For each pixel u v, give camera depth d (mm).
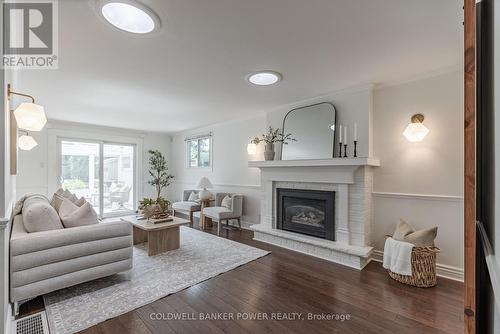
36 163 5109
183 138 6867
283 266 2965
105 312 1985
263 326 1835
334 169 3217
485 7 984
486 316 982
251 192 4961
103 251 2389
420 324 1850
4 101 1296
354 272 2785
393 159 3029
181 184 6953
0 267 1351
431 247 2445
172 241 3562
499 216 759
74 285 2363
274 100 3773
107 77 2852
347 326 1833
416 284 2426
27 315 1935
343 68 2635
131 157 6629
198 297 2238
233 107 4172
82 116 4879
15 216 2656
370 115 3123
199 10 1680
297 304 2129
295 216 3812
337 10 1686
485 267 984
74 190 5664
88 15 1712
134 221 3684
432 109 2748
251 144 4723
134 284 2463
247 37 2029
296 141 3846
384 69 2670
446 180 2672
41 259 2031
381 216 3117
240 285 2475
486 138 975
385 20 1797
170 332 1762
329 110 3469
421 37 2027
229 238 4207
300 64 2533
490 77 903
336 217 3260
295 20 1800
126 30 1902
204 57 2367
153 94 3486
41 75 2777
